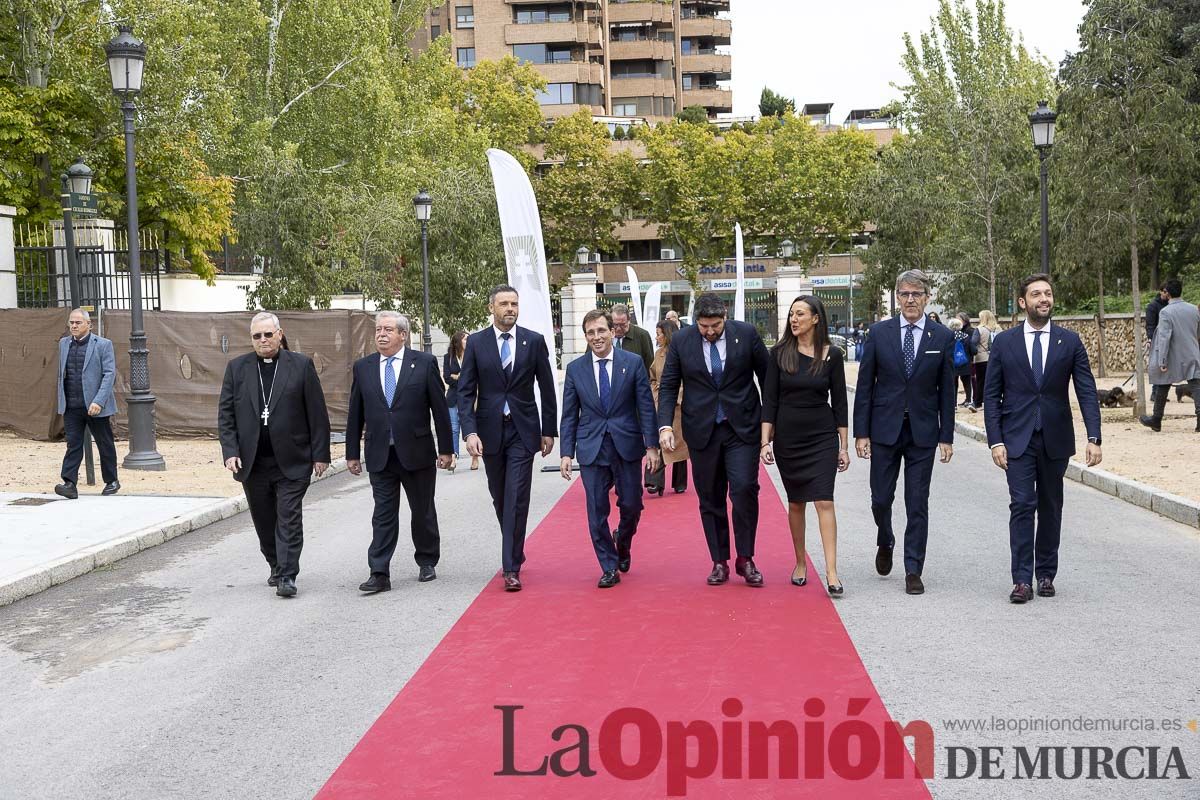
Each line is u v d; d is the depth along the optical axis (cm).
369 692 586
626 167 6562
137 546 1041
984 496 1270
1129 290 3597
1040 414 755
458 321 3575
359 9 4247
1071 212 2027
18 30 2834
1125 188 1934
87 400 1282
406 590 842
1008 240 3297
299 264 2959
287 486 832
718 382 808
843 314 6875
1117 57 1920
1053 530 766
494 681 598
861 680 580
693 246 6750
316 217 3000
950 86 3145
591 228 6644
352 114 4172
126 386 1986
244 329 1998
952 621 700
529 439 841
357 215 3422
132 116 1577
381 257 3438
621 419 839
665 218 6606
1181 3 3014
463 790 448
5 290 2391
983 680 576
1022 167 3278
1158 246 3109
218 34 3706
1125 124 1930
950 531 1038
